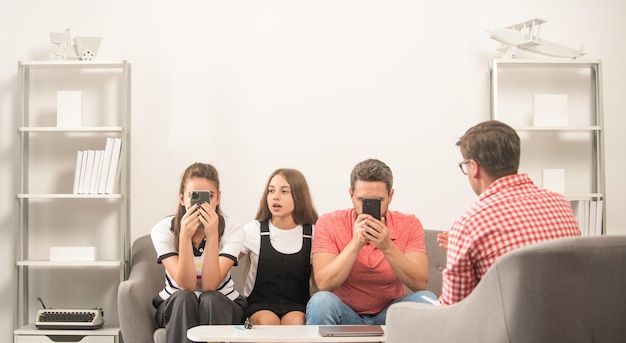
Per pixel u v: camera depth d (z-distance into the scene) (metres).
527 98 3.52
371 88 3.51
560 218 1.81
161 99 3.48
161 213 3.46
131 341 2.67
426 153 3.50
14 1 3.47
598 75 3.40
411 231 2.73
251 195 3.47
